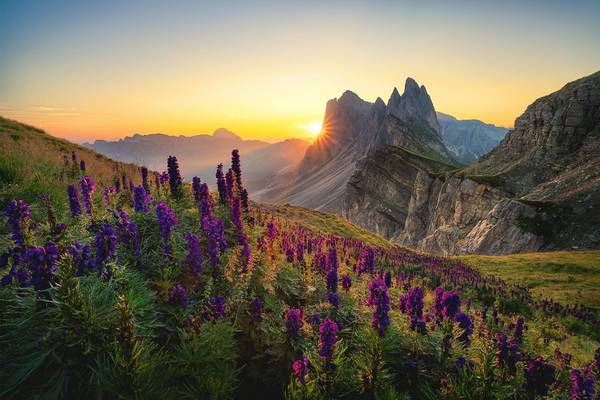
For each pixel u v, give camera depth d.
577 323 23.44
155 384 4.22
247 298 7.03
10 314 4.64
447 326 6.49
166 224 6.96
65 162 17.03
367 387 5.57
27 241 4.96
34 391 3.93
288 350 5.89
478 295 28.47
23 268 4.72
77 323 4.25
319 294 9.38
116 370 4.02
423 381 6.03
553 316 24.95
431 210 134.38
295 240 18.78
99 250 5.17
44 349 4.12
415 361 6.23
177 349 5.02
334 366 5.38
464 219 106.62
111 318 4.59
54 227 5.90
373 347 5.74
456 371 6.19
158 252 7.38
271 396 5.73
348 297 8.99
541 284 37.22
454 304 6.75
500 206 86.88
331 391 5.36
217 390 4.51
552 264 44.88
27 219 5.04
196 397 4.41
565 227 75.75
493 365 5.70
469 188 107.56
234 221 9.02
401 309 8.11
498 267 46.59
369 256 13.09
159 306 5.81
